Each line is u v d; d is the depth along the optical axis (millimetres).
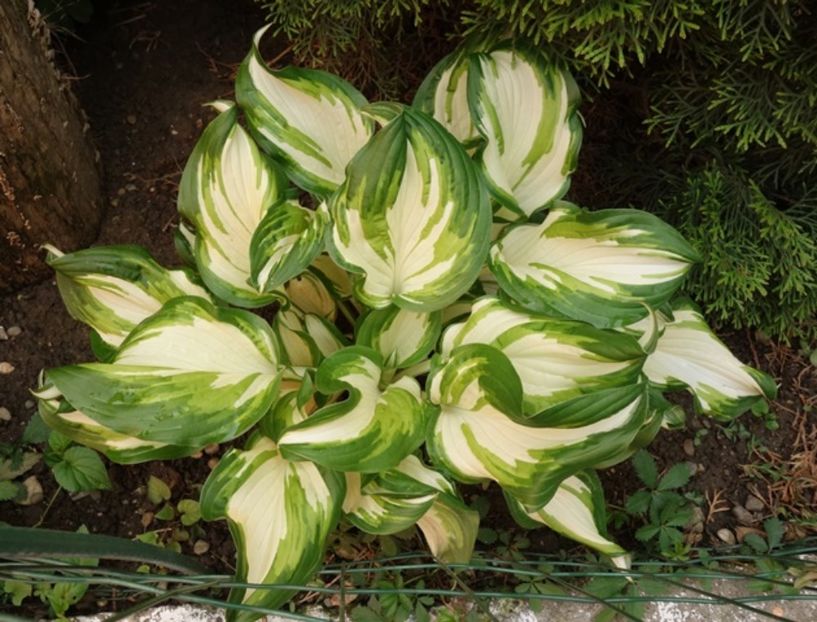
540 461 714
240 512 747
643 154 1022
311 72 818
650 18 795
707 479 959
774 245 927
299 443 695
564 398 734
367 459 706
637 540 917
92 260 803
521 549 902
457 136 855
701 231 933
